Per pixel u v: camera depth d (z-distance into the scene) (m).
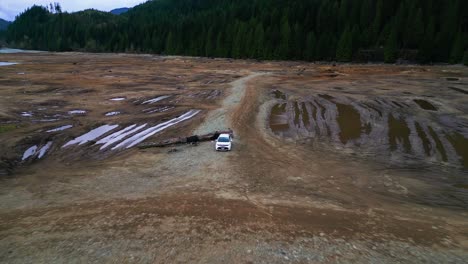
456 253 11.64
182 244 11.88
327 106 41.59
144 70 85.56
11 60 107.56
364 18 116.00
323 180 19.28
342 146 26.02
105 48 177.38
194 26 156.00
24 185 18.39
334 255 11.34
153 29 175.00
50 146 25.94
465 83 60.12
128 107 41.22
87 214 14.50
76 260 10.93
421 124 32.12
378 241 12.37
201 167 21.33
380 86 57.81
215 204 15.59
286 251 11.50
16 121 32.56
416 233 13.14
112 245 11.81
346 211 15.16
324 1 127.44
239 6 160.00
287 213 14.73
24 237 12.42
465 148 25.12
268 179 19.31
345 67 91.56
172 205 15.45
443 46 97.19
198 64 105.56
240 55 127.50
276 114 37.62
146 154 24.25
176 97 48.38
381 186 18.45
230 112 38.47
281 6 143.25
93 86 56.28
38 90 50.31
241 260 10.93
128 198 16.44
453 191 17.81
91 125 32.41
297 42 116.88
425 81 63.56
